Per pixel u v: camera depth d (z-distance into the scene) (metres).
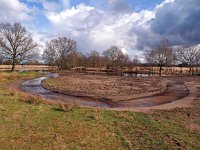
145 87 43.94
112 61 121.19
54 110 20.03
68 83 47.22
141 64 126.62
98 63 122.19
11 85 43.69
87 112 20.28
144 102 29.41
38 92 36.19
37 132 14.38
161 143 14.26
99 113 20.34
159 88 43.06
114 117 19.44
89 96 32.38
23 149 12.04
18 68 101.19
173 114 21.55
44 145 12.66
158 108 25.20
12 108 19.50
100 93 34.59
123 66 110.50
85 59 121.31
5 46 74.94
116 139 14.42
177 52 111.94
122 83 50.16
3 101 22.25
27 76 62.94
